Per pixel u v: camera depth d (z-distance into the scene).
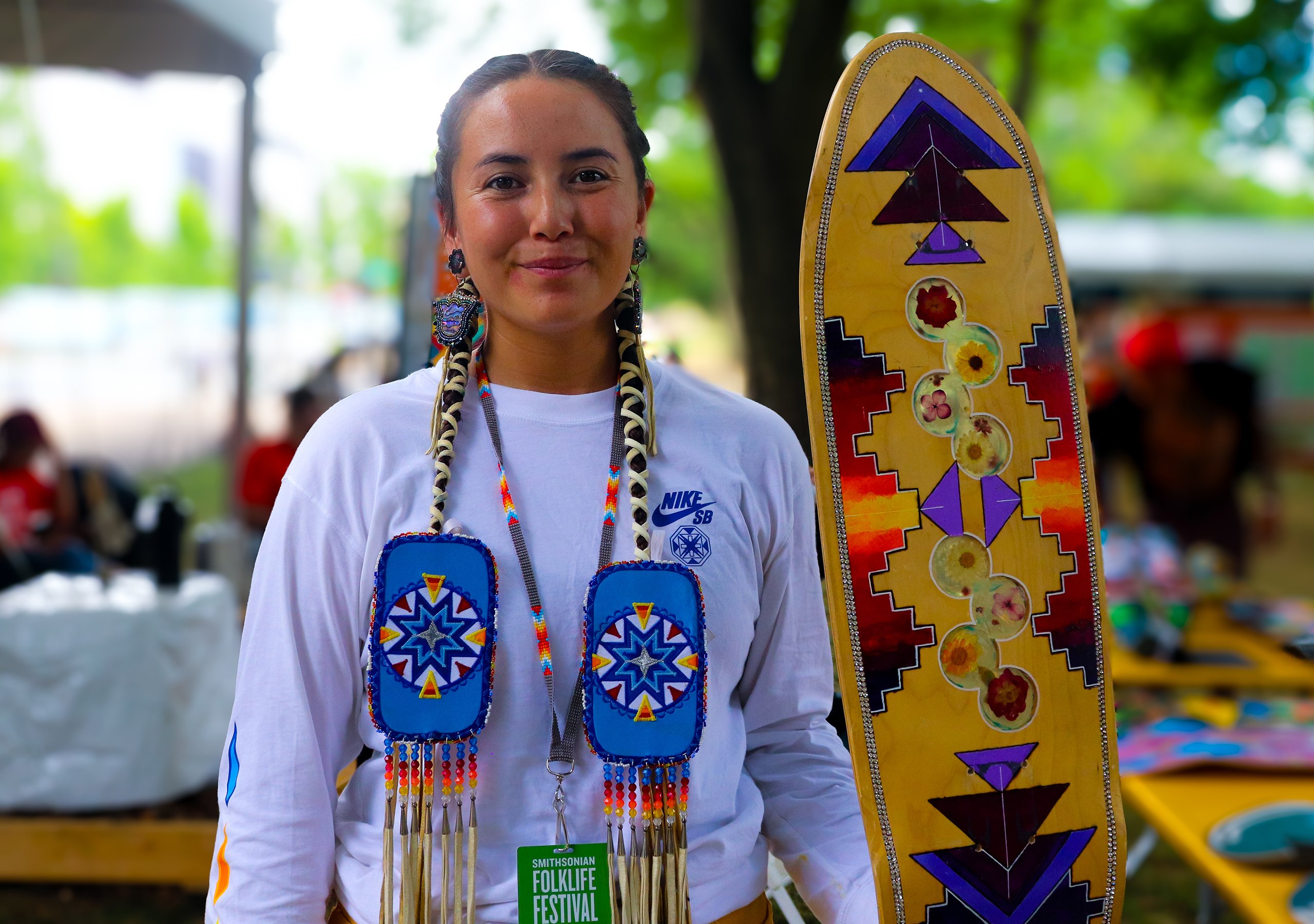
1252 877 1.93
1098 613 1.49
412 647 1.20
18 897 3.29
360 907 1.26
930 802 1.39
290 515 1.26
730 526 1.30
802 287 1.44
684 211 15.23
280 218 16.12
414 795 1.22
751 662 1.41
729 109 3.64
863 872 1.38
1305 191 28.72
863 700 1.39
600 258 1.25
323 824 1.26
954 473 1.45
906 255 1.47
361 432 1.27
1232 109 7.73
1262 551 9.26
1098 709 1.47
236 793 1.25
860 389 1.44
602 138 1.24
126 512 4.70
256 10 4.82
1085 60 8.80
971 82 1.53
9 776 3.22
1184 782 2.38
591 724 1.21
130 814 3.27
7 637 3.18
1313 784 2.35
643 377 1.32
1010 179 1.52
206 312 19.36
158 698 3.27
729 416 1.36
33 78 5.25
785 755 1.44
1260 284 13.23
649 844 1.23
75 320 18.02
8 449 4.57
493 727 1.24
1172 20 7.33
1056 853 1.42
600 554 1.27
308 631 1.26
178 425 15.03
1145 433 5.05
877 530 1.42
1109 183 22.28
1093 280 13.25
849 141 1.47
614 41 8.70
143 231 26.38
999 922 1.38
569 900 1.22
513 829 1.24
